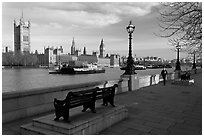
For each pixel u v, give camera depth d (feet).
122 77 47.50
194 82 70.38
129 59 47.70
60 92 27.89
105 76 284.20
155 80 65.87
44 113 25.09
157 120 23.09
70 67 345.31
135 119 23.47
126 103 32.35
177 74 93.40
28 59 568.41
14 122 21.43
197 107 29.78
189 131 19.49
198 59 36.40
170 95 40.81
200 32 28.14
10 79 229.45
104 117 20.11
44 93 25.61
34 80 220.23
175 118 23.98
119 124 21.59
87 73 337.93
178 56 95.50
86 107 21.03
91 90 20.45
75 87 30.25
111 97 24.00
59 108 18.08
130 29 47.55
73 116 19.42
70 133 16.38
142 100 35.06
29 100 23.80
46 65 590.14
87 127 17.94
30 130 17.37
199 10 27.37
